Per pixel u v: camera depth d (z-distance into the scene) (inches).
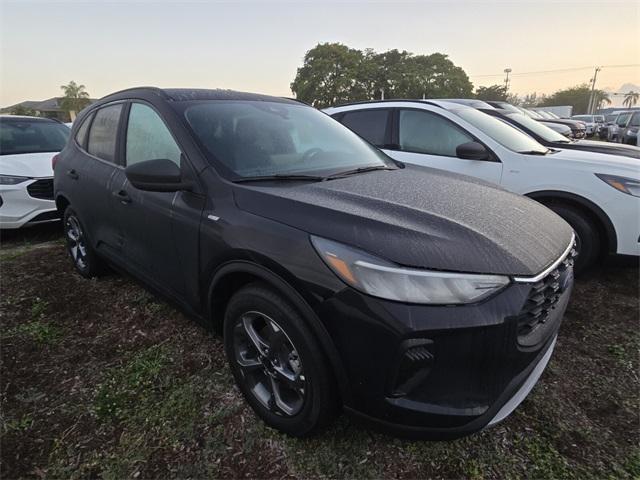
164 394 91.6
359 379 64.4
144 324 119.3
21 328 118.1
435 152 175.8
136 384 94.8
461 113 176.1
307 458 75.4
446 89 2140.7
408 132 184.1
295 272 67.9
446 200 84.9
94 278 148.7
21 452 77.5
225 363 101.3
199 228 85.3
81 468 74.2
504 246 69.3
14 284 146.5
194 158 90.4
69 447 78.6
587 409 87.8
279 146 102.3
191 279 91.4
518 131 181.0
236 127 101.5
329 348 66.1
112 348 108.6
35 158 211.3
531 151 160.2
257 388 83.3
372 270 62.4
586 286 144.8
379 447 77.6
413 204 79.8
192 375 97.3
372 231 67.5
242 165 91.0
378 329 61.2
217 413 86.0
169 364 101.4
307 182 88.8
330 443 78.3
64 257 173.8
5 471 73.5
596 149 190.7
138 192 103.6
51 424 84.0
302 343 69.2
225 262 80.4
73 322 121.1
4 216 192.1
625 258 139.6
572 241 86.7
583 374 98.8
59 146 242.5
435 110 177.8
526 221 82.4
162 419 84.7
